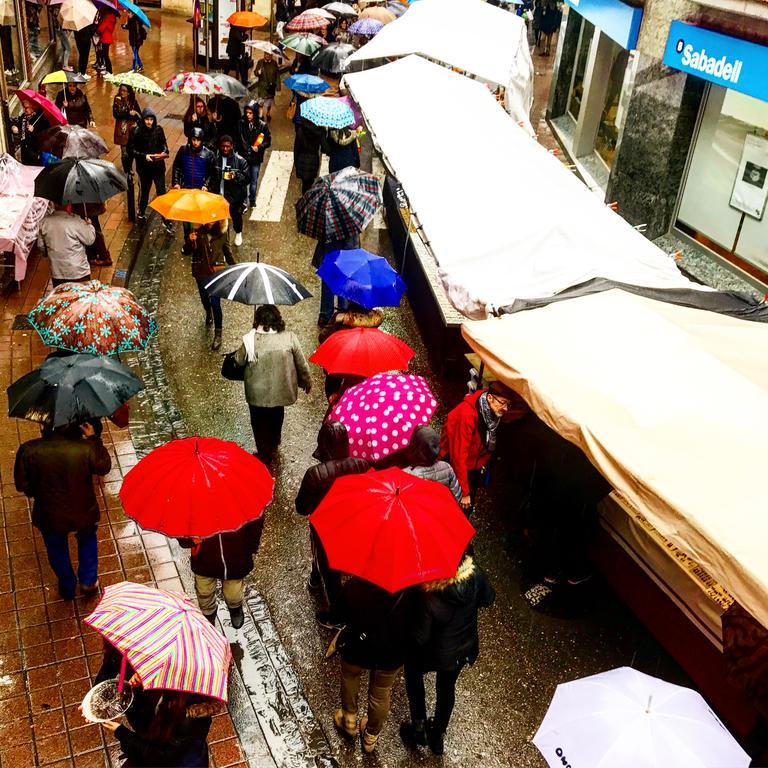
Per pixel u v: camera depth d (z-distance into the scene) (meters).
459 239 8.12
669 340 6.14
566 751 3.58
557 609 6.69
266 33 25.45
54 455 5.39
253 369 7.19
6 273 10.26
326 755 5.32
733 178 11.02
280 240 12.86
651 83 12.18
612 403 5.64
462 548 4.51
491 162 9.34
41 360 8.95
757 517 4.72
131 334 6.72
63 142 10.10
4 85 12.81
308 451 8.30
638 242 8.32
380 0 23.69
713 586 5.66
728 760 3.52
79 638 5.81
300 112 13.07
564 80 19.22
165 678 3.70
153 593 4.13
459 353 9.40
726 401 5.56
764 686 4.77
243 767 5.17
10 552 6.48
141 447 7.95
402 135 10.34
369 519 4.46
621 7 13.27
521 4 25.95
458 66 13.30
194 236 9.47
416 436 5.68
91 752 5.07
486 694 5.94
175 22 25.22
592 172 16.17
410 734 5.50
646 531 6.13
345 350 6.83
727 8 9.84
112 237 11.98
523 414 7.14
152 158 11.93
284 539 7.13
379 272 7.96
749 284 10.77
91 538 5.87
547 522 6.71
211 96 14.06
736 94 10.91
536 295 7.38
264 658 5.96
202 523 4.79
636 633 6.58
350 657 4.84
